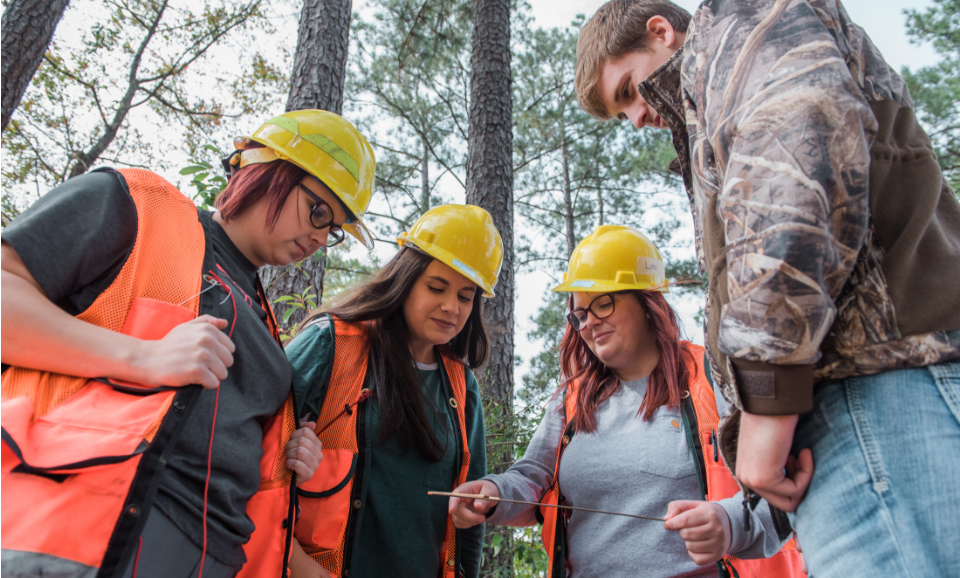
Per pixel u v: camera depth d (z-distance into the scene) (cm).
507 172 504
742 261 81
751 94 84
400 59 987
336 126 155
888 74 97
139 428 94
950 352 79
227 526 113
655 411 178
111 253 107
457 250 190
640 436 174
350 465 165
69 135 902
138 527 89
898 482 77
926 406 78
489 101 518
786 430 81
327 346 177
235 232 140
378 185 1154
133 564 91
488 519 172
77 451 87
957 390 77
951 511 73
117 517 87
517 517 182
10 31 370
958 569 71
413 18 934
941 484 74
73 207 103
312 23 450
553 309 1257
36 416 91
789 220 76
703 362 178
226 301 123
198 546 104
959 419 76
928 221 85
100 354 96
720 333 85
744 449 85
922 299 81
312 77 436
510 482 176
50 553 81
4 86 364
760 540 146
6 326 89
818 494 83
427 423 177
